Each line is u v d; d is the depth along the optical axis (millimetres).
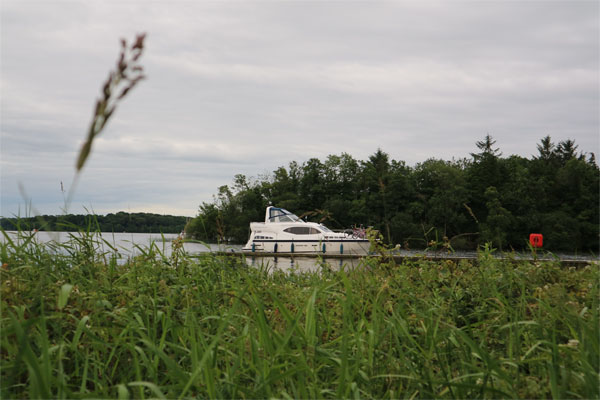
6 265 3164
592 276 3770
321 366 2303
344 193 86312
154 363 2260
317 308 3115
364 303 3428
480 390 2035
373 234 4758
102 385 2156
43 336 1699
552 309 2770
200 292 3590
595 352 2107
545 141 96438
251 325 2701
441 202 71688
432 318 3139
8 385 1467
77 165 697
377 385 2361
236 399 2088
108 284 3346
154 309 2820
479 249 4941
